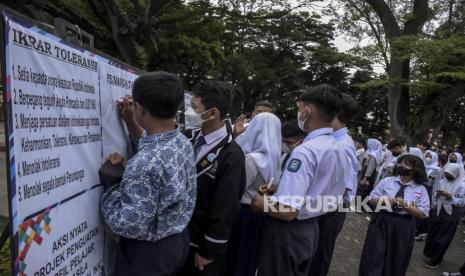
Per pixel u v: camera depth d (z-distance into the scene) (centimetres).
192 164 221
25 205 143
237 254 321
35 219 150
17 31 138
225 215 257
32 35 147
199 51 1419
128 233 190
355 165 388
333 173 265
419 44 1644
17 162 138
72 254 179
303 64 3791
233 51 2877
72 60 176
